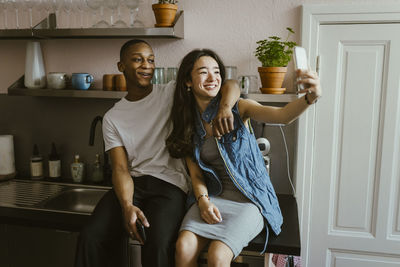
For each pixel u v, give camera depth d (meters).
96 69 2.16
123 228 1.55
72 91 1.94
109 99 2.18
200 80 1.45
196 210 1.49
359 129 1.96
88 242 1.43
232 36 1.98
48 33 1.89
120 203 1.56
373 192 2.01
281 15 1.92
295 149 2.02
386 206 2.00
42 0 2.07
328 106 1.97
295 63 1.17
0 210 1.76
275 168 2.06
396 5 1.78
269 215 1.46
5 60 2.26
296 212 1.76
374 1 1.81
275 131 2.03
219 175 1.58
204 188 1.54
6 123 2.34
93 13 2.02
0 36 1.96
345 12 1.83
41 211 1.75
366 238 2.05
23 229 1.75
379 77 1.90
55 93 1.96
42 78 2.12
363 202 2.02
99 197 2.10
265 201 1.48
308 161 2.02
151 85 1.75
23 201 1.89
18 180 2.25
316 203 2.07
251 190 1.47
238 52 1.99
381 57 1.88
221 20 1.98
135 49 1.66
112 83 1.96
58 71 2.20
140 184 1.64
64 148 2.29
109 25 1.99
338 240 2.08
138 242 1.57
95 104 2.20
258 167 1.51
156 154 1.66
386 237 2.03
